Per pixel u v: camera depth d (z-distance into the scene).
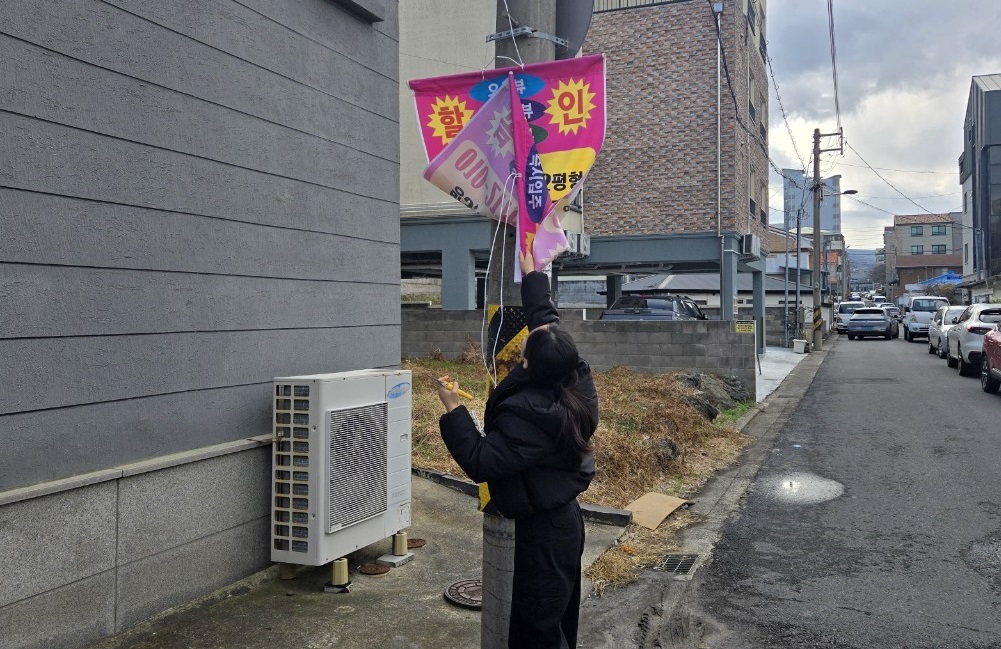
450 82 3.58
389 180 5.77
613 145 18.28
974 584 4.88
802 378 18.06
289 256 4.80
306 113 4.94
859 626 4.26
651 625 4.27
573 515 2.83
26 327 3.29
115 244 3.70
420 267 20.59
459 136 3.33
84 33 3.53
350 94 5.36
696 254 17.91
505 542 3.04
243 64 4.45
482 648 3.11
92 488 3.55
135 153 3.79
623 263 19.27
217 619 3.95
